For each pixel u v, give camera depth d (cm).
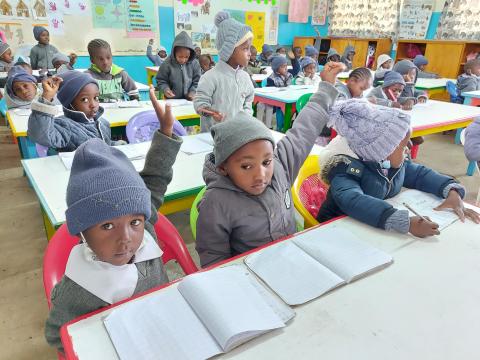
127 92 307
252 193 99
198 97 216
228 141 92
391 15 721
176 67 319
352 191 108
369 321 63
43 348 138
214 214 101
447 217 104
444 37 651
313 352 57
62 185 125
